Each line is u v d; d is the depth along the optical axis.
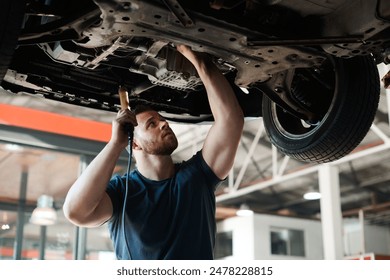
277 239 11.29
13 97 7.90
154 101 3.00
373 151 7.98
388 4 2.06
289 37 2.27
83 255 6.77
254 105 3.28
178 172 2.43
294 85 2.93
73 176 7.94
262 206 13.04
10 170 7.79
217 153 2.44
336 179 8.59
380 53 2.34
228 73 3.09
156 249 2.24
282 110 3.06
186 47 2.36
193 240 2.27
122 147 2.26
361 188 11.77
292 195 12.23
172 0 1.96
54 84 2.73
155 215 2.28
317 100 2.90
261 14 2.25
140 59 2.51
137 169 2.48
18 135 6.74
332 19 2.25
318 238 11.54
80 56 2.36
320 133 2.74
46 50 2.43
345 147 2.74
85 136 7.15
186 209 2.29
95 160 2.21
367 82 2.66
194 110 3.14
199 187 2.36
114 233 2.36
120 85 2.83
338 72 2.65
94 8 2.03
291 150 2.94
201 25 2.09
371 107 2.66
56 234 9.03
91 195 2.16
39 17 2.45
